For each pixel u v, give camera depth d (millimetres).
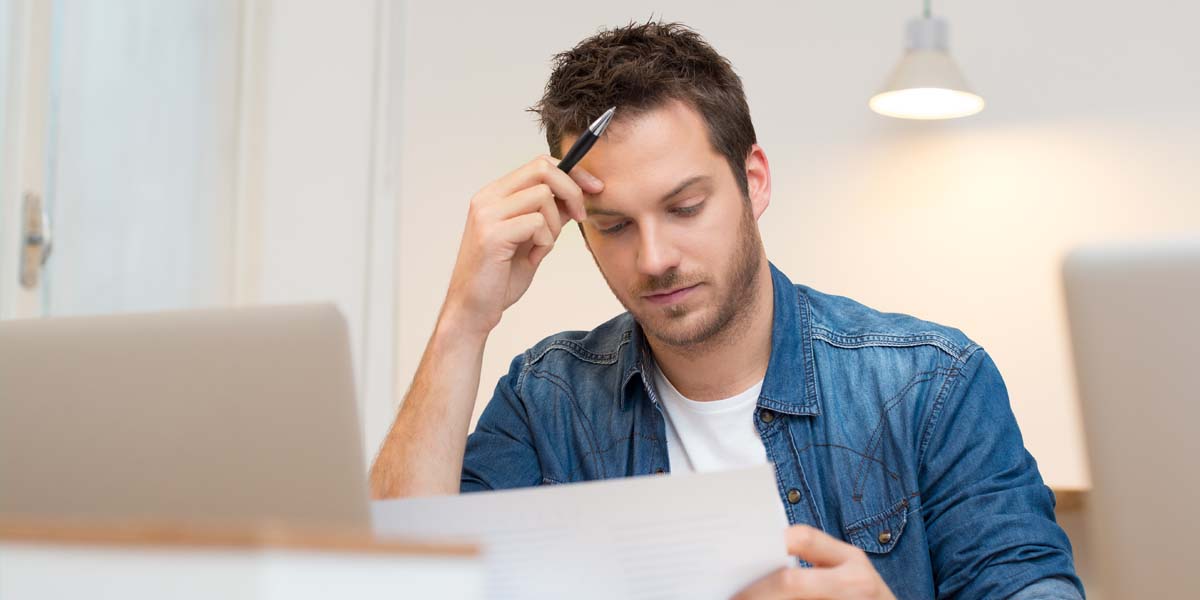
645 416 1495
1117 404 754
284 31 3102
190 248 2805
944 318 3074
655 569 802
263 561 462
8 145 2180
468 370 1403
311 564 475
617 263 1353
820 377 1433
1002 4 3082
